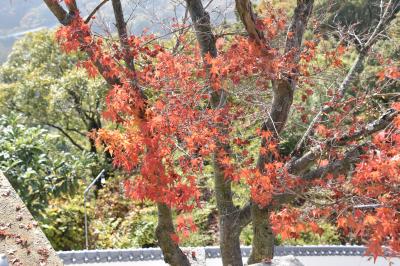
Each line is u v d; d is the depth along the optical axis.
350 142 4.83
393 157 3.83
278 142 5.25
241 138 5.36
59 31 4.07
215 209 10.99
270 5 5.45
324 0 6.73
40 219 8.85
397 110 4.22
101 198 12.47
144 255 8.01
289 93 5.01
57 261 4.00
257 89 5.00
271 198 4.70
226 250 5.68
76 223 10.32
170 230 5.13
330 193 4.60
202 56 5.23
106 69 4.33
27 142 8.58
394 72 4.86
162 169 4.16
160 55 4.42
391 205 3.76
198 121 4.41
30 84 16.42
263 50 4.66
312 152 4.90
